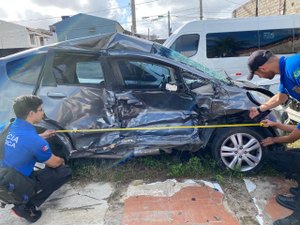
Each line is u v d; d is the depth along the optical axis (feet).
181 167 12.15
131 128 11.77
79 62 12.14
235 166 11.73
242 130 11.53
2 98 12.12
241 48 26.84
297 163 9.84
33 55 12.26
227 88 11.66
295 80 8.43
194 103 11.59
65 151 12.05
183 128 11.71
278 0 46.29
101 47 12.21
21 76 12.22
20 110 9.12
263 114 11.14
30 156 9.07
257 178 11.71
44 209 10.32
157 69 12.00
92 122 11.91
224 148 11.76
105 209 10.14
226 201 10.23
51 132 11.19
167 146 11.71
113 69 11.96
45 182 9.62
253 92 12.03
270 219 9.20
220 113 11.23
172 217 9.43
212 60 27.02
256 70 9.05
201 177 11.93
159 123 11.78
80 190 11.49
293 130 10.23
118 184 11.77
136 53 11.96
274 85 18.84
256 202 10.12
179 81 11.83
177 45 27.14
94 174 12.39
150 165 12.87
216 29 26.71
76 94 11.95
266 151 11.27
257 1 54.19
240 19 26.73
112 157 12.14
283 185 11.13
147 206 10.11
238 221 9.13
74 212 10.05
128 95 11.82
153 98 11.84
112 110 11.87
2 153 9.17
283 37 26.66
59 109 11.89
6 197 8.82
